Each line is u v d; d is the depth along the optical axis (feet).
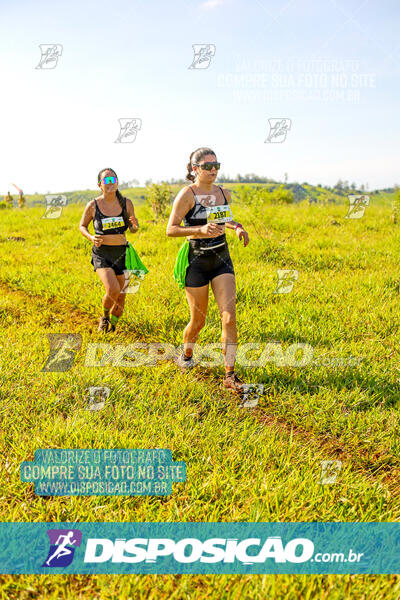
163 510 8.57
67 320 18.63
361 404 12.12
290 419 11.75
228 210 12.92
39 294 21.45
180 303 18.69
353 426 11.21
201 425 11.10
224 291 12.78
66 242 31.71
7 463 9.37
